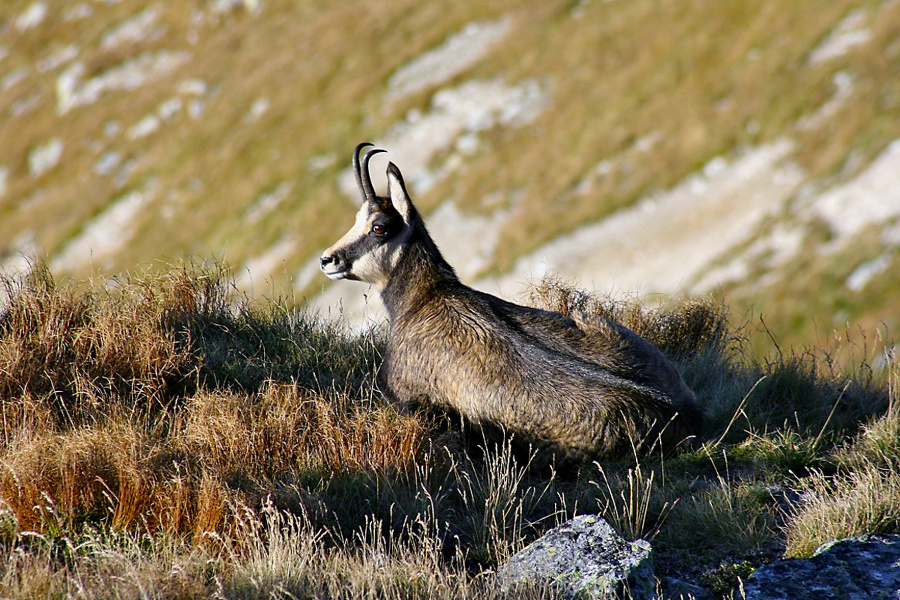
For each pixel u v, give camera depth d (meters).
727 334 32.44
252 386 24.97
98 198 161.88
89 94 186.75
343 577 16.23
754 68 137.62
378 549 17.03
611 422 20.92
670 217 120.00
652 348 23.27
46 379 22.55
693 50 146.75
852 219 104.94
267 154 157.38
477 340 22.58
